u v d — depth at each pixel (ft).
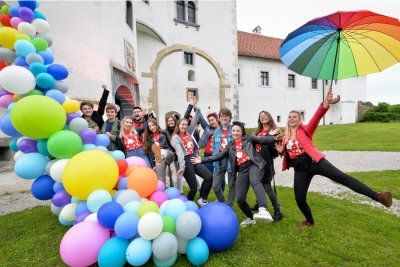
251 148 12.09
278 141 12.08
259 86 78.33
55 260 10.00
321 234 11.36
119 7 35.29
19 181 21.81
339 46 10.21
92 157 10.34
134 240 8.71
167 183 22.43
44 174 11.96
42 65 11.67
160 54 53.57
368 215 13.84
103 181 10.27
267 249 10.23
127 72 36.24
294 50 10.75
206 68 60.90
